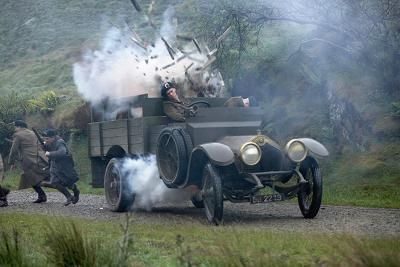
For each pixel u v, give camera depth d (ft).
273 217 88.84
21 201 128.06
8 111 218.38
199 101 95.91
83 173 184.55
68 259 45.83
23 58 296.71
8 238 53.01
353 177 130.41
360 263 37.88
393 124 134.82
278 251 53.16
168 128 87.10
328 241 54.80
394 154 130.52
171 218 90.22
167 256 53.93
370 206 103.19
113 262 44.70
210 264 46.62
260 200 82.48
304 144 82.02
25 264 48.06
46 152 114.73
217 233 63.77
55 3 336.08
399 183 121.70
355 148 140.67
